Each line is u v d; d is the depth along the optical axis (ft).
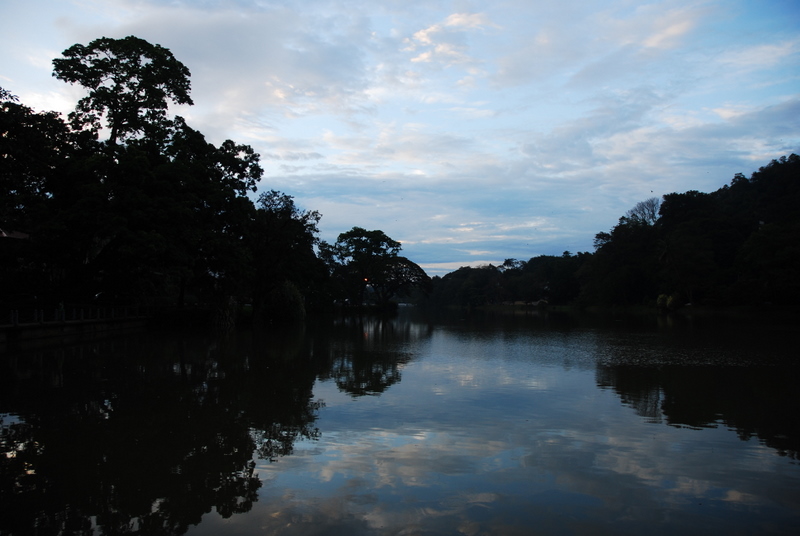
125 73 99.96
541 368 56.03
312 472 23.81
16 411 35.58
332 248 252.83
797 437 29.32
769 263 186.80
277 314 144.46
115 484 22.52
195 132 113.39
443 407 36.91
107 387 44.16
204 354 67.51
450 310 384.47
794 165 252.01
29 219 85.92
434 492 21.45
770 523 18.75
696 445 27.76
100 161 86.84
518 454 26.30
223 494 21.35
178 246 96.78
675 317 178.29
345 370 54.60
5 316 74.02
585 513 19.48
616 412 35.32
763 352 69.46
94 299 102.99
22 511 19.90
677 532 18.10
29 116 73.97
